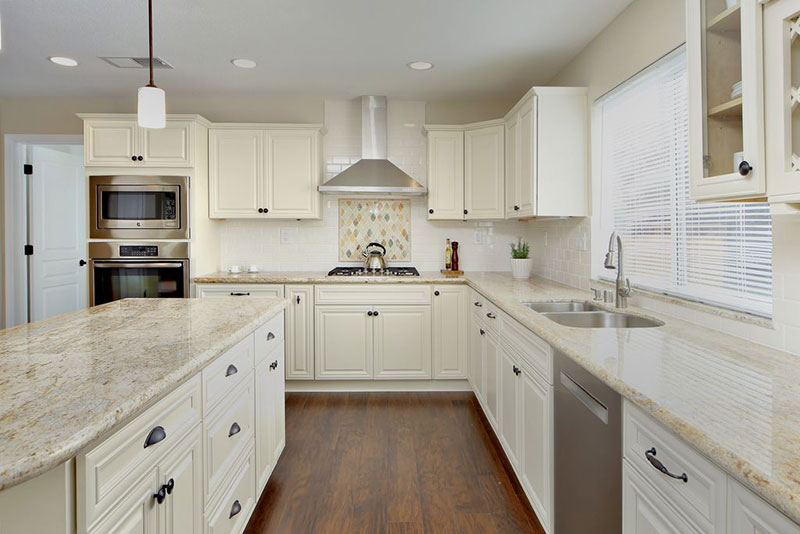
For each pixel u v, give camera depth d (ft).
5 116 13.83
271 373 7.56
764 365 4.44
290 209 13.06
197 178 12.34
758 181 3.85
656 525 3.58
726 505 2.79
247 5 8.35
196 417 4.61
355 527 6.63
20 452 2.54
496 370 8.97
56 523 2.81
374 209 14.28
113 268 12.12
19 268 13.98
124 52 10.41
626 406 4.03
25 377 3.82
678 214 7.28
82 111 13.84
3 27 9.19
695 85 4.63
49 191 15.08
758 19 3.81
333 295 12.20
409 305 12.25
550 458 5.95
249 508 6.38
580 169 9.86
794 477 2.38
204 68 11.35
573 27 9.16
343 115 14.06
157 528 3.84
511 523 6.70
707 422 3.09
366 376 12.28
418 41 9.83
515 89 12.94
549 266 12.07
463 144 13.08
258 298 8.53
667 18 7.16
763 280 5.63
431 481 7.82
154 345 4.93
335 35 9.55
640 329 6.07
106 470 3.14
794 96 3.57
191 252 12.15
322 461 8.51
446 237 14.32
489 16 8.73
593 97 9.66
